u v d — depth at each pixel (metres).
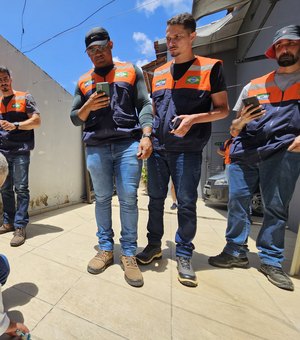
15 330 0.95
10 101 2.22
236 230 1.81
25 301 1.24
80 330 1.07
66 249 1.95
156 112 1.77
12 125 2.05
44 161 3.39
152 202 1.81
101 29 1.55
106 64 1.63
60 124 3.81
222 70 1.58
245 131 1.82
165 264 1.80
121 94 1.60
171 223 3.18
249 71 4.86
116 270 1.64
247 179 1.81
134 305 1.27
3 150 2.13
